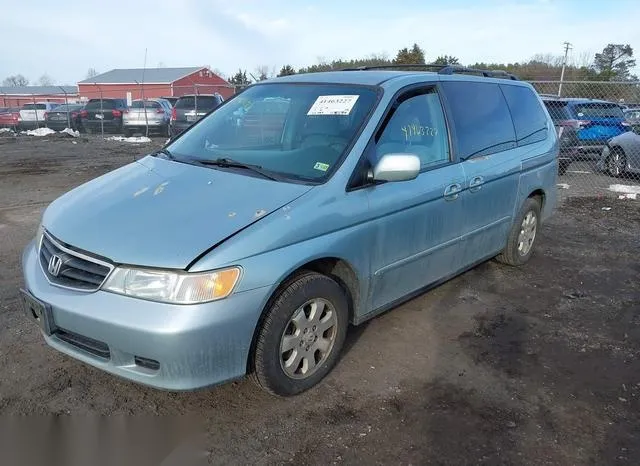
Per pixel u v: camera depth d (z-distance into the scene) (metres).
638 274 5.41
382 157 3.27
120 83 54.66
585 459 2.68
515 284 5.04
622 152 11.64
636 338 4.01
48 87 60.94
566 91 14.85
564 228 7.30
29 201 8.22
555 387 3.31
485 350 3.75
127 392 3.11
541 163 5.30
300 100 3.90
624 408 3.12
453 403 3.11
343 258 3.15
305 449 2.70
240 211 2.87
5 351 3.50
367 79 3.86
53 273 2.85
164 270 2.55
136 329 2.51
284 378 2.97
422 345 3.79
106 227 2.85
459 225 4.17
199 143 3.99
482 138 4.49
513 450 2.72
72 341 2.81
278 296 2.86
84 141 19.77
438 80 4.18
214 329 2.56
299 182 3.17
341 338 3.30
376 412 3.00
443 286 4.92
